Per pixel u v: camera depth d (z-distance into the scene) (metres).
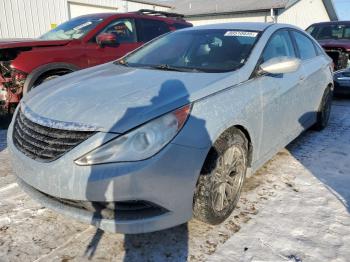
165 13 7.04
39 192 2.41
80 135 2.15
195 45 3.41
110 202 2.16
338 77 7.14
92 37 5.39
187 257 2.29
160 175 2.10
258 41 3.26
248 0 21.14
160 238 2.48
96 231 2.56
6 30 10.85
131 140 2.09
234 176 2.68
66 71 4.97
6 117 5.04
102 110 2.25
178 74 2.85
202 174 2.34
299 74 3.73
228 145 2.50
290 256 2.29
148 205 2.17
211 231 2.56
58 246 2.39
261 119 2.90
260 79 2.99
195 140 2.22
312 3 22.08
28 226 2.60
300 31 4.32
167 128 2.16
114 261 2.26
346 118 5.71
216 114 2.40
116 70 3.21
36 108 2.50
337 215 2.76
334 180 3.37
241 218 2.71
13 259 2.26
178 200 2.21
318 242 2.43
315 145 4.34
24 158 2.32
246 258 2.28
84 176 2.08
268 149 3.19
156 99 2.32
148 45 3.83
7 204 2.89
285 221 2.67
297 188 3.20
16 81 4.62
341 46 8.34
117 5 14.20
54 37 5.66
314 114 4.43
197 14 20.88
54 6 12.04
